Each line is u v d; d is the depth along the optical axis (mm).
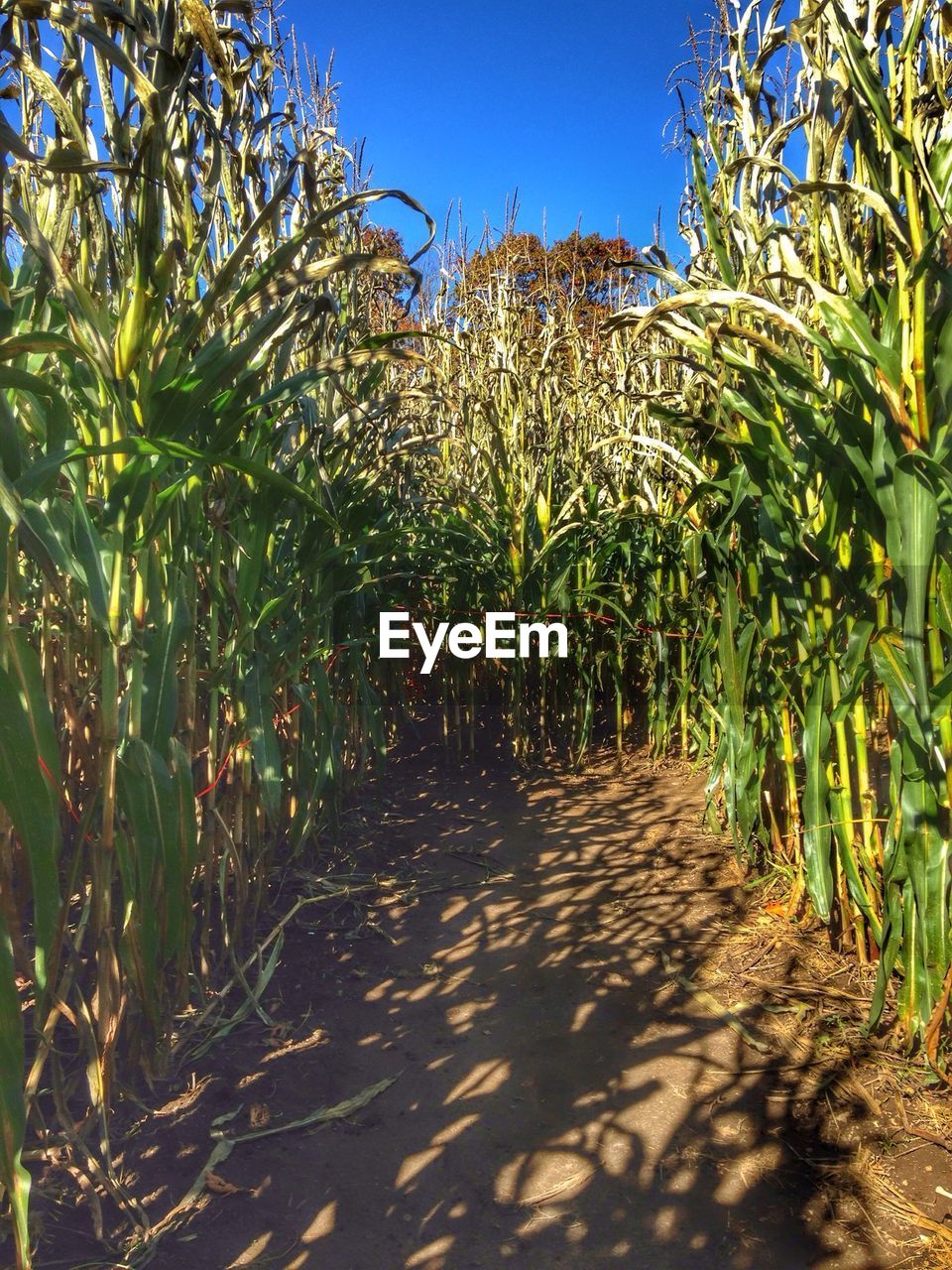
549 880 3334
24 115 2094
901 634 2076
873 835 2408
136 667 1804
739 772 3045
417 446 3742
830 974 2553
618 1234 1633
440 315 6160
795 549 2508
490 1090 2070
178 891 1864
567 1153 1855
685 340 2570
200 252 1994
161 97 1734
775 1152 1850
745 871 3281
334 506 2877
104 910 1756
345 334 3230
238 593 2363
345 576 3283
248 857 2736
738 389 2902
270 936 2535
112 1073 1817
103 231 1842
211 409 1991
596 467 5355
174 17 1748
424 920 3010
